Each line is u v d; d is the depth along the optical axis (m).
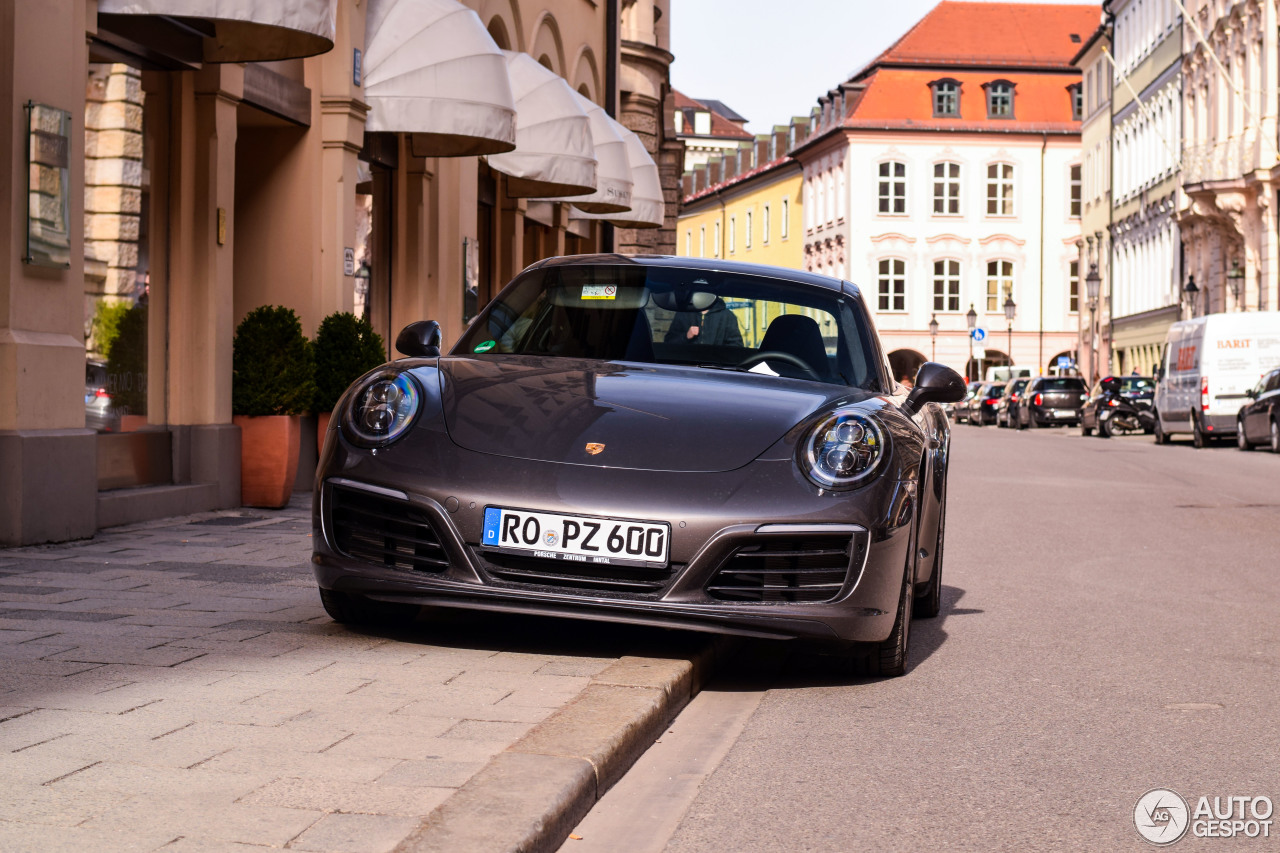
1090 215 72.19
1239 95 36.50
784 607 5.41
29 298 8.99
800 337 6.71
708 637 6.18
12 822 3.32
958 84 79.31
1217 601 8.45
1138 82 61.78
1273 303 43.03
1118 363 66.00
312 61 13.52
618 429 5.62
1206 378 30.91
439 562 5.44
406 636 5.91
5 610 6.24
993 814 4.10
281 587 7.23
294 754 3.98
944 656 6.62
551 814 3.56
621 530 5.29
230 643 5.58
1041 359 79.62
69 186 9.31
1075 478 20.12
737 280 7.05
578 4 26.14
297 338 11.88
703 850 3.72
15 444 8.67
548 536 5.30
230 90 11.52
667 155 39.94
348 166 13.84
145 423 11.01
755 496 5.39
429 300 17.34
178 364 11.40
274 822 3.38
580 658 5.59
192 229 11.45
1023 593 8.77
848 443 5.62
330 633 5.90
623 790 4.23
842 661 6.30
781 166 89.38
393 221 16.73
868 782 4.41
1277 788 4.41
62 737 4.07
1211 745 4.94
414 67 14.09
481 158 20.88
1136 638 7.14
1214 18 49.38
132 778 3.70
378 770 3.85
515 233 23.03
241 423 11.84
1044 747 4.89
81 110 9.52
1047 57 80.31
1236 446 32.66
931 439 7.07
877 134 78.31
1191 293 46.06
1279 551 11.14
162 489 10.76
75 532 9.20
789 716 5.31
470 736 4.27
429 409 5.74
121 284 10.67
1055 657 6.61
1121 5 65.50
